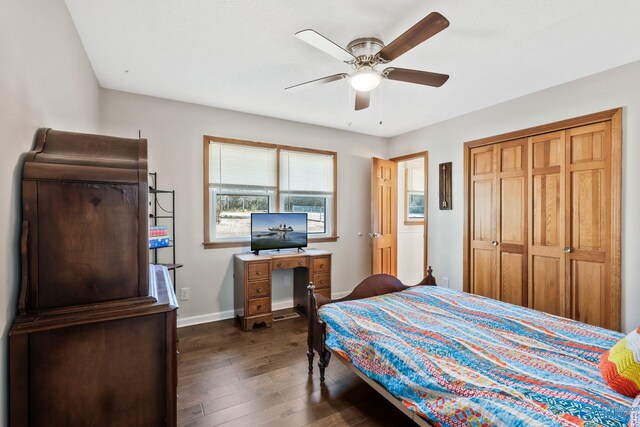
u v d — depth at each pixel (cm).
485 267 350
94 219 113
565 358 140
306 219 382
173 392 118
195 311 335
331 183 429
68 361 104
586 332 169
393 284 271
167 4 170
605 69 251
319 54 225
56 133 124
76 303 110
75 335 105
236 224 362
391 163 461
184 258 327
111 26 190
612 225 250
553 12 176
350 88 287
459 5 170
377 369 164
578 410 100
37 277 105
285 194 393
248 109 348
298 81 272
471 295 246
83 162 114
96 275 113
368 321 192
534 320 188
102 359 108
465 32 196
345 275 443
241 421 180
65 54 169
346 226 442
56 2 153
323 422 180
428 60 235
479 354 146
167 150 316
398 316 198
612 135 249
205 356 262
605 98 253
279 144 383
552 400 107
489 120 340
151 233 265
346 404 197
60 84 160
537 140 302
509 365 135
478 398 116
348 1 167
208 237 338
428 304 222
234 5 171
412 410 142
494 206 340
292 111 355
